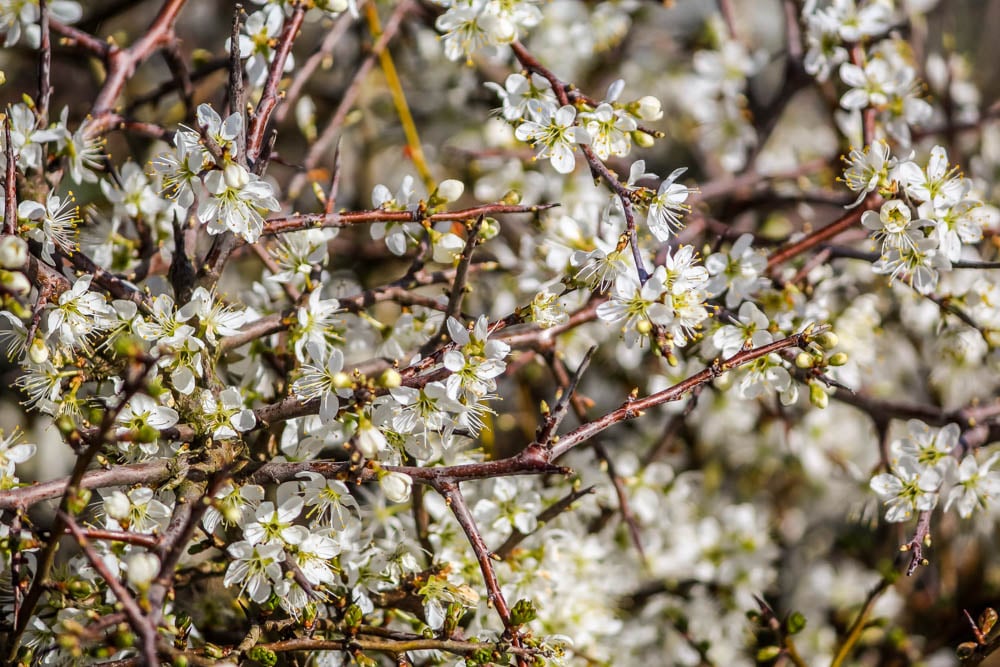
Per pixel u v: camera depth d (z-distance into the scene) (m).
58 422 0.75
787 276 0.86
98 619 0.75
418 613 0.80
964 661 0.81
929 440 0.82
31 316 0.79
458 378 0.77
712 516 0.94
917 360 0.95
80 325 0.78
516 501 0.83
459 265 0.78
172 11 0.86
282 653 0.80
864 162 0.81
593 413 0.96
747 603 0.91
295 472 0.78
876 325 0.90
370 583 0.81
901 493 0.82
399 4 0.92
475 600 0.80
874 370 0.95
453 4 0.82
